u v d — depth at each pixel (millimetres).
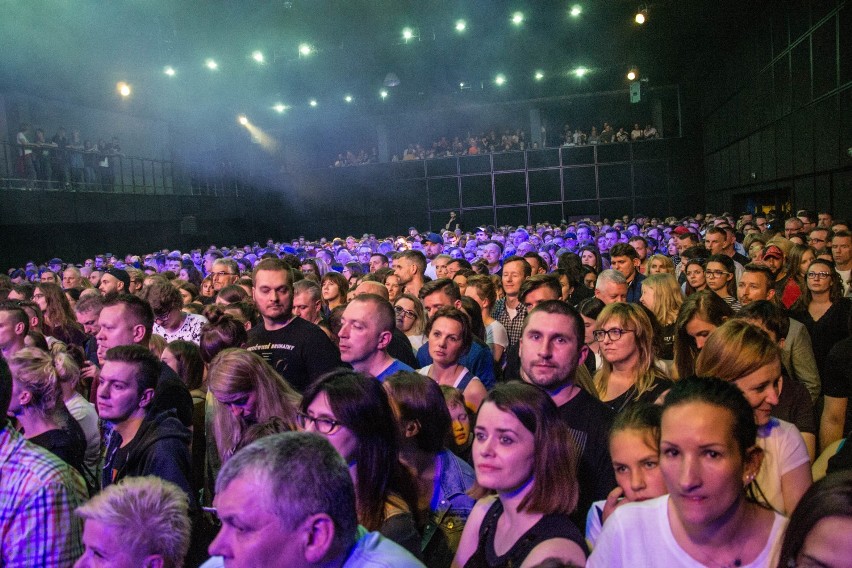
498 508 2375
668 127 31406
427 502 2744
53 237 21438
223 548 1566
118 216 23109
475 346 4852
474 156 30000
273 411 3332
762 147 20828
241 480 1573
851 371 3465
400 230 30719
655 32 24359
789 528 1336
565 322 3082
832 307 5211
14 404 3078
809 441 3166
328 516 1585
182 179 28266
